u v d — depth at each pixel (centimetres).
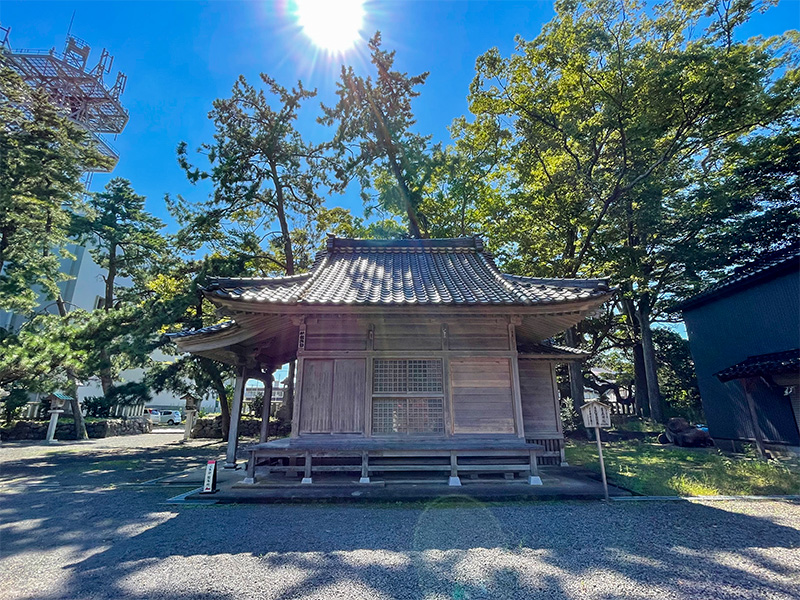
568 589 308
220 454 1288
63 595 304
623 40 1445
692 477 746
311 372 722
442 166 1881
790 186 1642
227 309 683
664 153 1559
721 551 381
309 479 659
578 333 2069
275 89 1641
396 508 543
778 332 1144
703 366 1427
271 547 400
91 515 530
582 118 1521
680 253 1800
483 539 420
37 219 1736
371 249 1059
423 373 725
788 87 1348
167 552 389
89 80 2797
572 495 588
